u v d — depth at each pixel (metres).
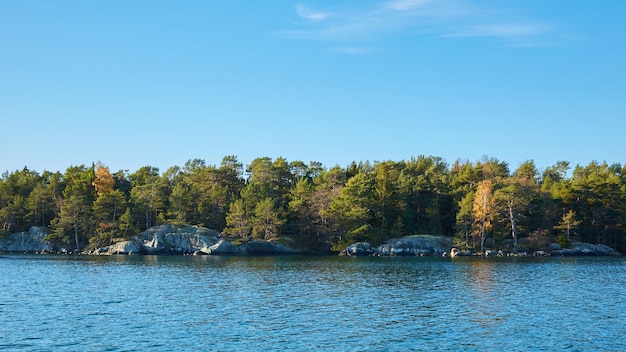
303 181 138.25
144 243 124.50
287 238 129.50
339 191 130.50
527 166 169.88
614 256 115.31
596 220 125.44
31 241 137.00
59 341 31.94
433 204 131.25
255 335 33.66
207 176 147.75
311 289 55.66
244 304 45.62
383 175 132.62
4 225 140.62
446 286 57.91
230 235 126.50
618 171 188.38
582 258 107.06
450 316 39.94
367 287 57.28
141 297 49.81
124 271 77.25
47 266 86.88
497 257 110.19
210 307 44.03
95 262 97.00
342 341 32.19
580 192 126.69
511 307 43.88
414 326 36.38
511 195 116.88
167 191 153.88
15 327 35.75
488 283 60.62
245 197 132.75
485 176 146.25
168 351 29.83
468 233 121.19
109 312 41.59
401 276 68.88
